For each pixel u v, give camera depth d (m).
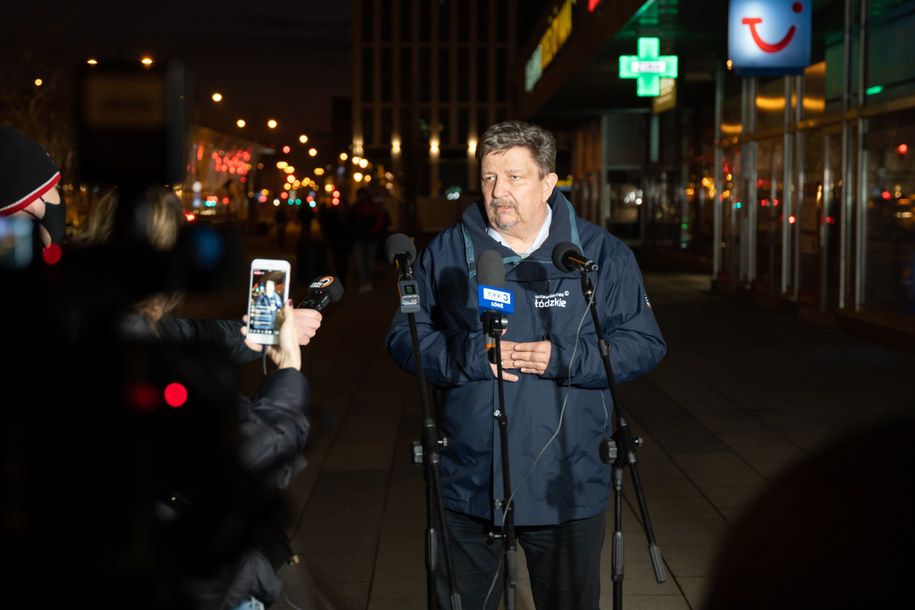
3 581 1.69
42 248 1.98
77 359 1.76
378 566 4.37
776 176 14.54
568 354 2.76
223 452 1.84
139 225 1.87
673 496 5.34
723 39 15.20
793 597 0.78
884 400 7.71
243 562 1.93
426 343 2.91
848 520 0.76
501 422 2.57
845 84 11.74
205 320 2.18
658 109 19.08
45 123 22.77
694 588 4.09
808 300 13.20
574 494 2.80
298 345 2.24
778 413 7.34
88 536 1.71
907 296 10.34
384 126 88.19
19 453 1.71
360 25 87.25
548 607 2.88
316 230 52.53
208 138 24.66
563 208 2.98
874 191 11.15
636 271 2.96
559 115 28.58
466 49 87.50
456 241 3.00
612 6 14.94
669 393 8.17
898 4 10.37
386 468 5.98
